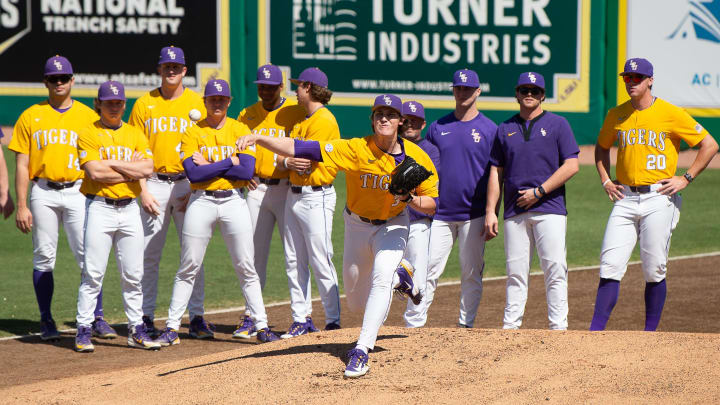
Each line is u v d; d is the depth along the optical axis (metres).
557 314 27.14
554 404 18.20
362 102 71.00
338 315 28.98
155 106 30.97
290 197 28.91
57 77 29.50
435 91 71.69
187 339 30.62
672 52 73.25
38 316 34.12
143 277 31.31
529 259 27.61
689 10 73.06
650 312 27.44
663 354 20.58
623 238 26.86
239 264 28.95
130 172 27.70
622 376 19.47
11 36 66.75
